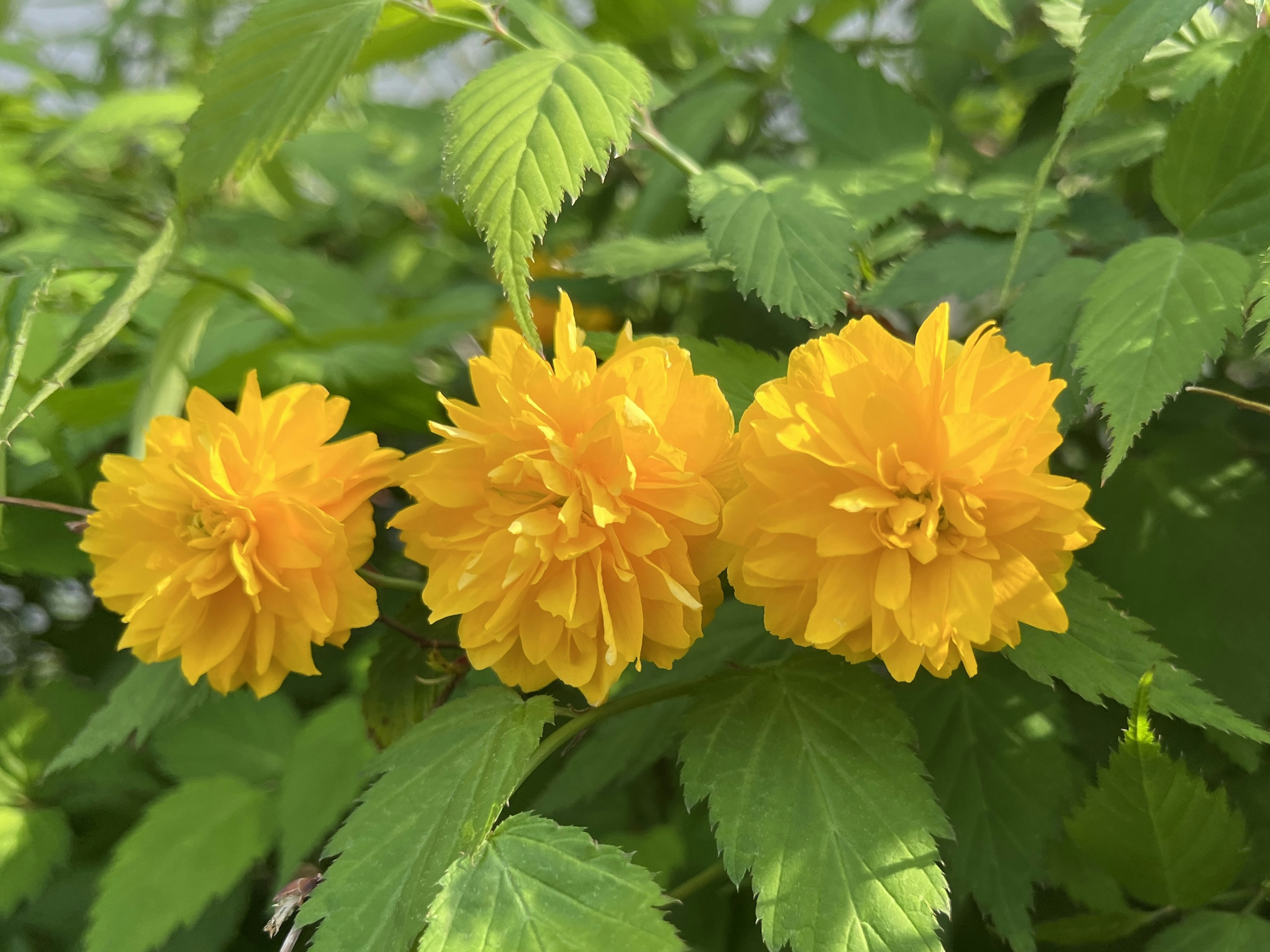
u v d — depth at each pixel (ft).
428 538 0.45
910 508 0.41
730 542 0.43
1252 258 0.49
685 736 0.46
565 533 0.43
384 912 0.42
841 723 0.45
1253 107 0.49
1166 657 0.44
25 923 0.66
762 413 0.43
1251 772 0.51
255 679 0.51
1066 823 0.48
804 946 0.40
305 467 0.49
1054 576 0.43
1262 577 0.55
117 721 0.56
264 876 0.66
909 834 0.42
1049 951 0.54
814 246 0.52
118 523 0.52
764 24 0.70
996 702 0.54
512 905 0.41
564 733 0.46
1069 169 0.64
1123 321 0.46
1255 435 0.66
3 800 0.67
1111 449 0.44
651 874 0.42
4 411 0.50
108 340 0.53
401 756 0.47
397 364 0.70
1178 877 0.47
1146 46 0.42
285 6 0.54
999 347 0.44
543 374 0.43
